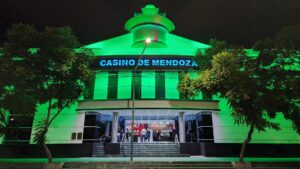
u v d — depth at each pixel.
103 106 25.23
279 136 25.78
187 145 25.20
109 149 24.69
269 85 18.41
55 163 18.12
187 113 27.31
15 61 17.48
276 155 25.11
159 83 27.48
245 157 24.81
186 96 20.14
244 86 16.89
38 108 26.11
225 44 20.52
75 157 24.39
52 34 18.09
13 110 17.50
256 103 17.47
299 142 25.69
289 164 19.17
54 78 18.75
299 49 18.34
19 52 17.48
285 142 25.66
